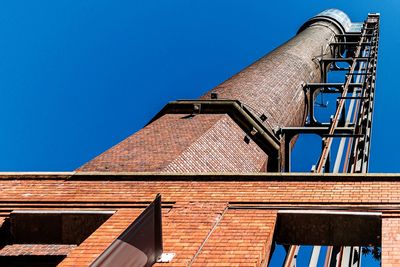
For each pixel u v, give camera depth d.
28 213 9.09
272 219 8.30
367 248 11.34
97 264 6.18
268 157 16.09
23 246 10.20
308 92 22.98
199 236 7.81
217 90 18.78
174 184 9.67
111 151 12.57
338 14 33.91
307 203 8.65
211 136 14.11
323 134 17.11
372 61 26.86
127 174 10.04
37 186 9.98
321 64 26.25
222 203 8.86
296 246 10.10
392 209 8.21
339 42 31.38
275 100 19.31
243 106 16.36
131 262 6.57
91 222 8.99
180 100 16.52
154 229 7.13
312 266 10.08
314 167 13.28
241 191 9.24
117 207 9.09
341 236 8.39
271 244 8.11
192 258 7.24
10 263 9.94
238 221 8.29
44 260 9.91
